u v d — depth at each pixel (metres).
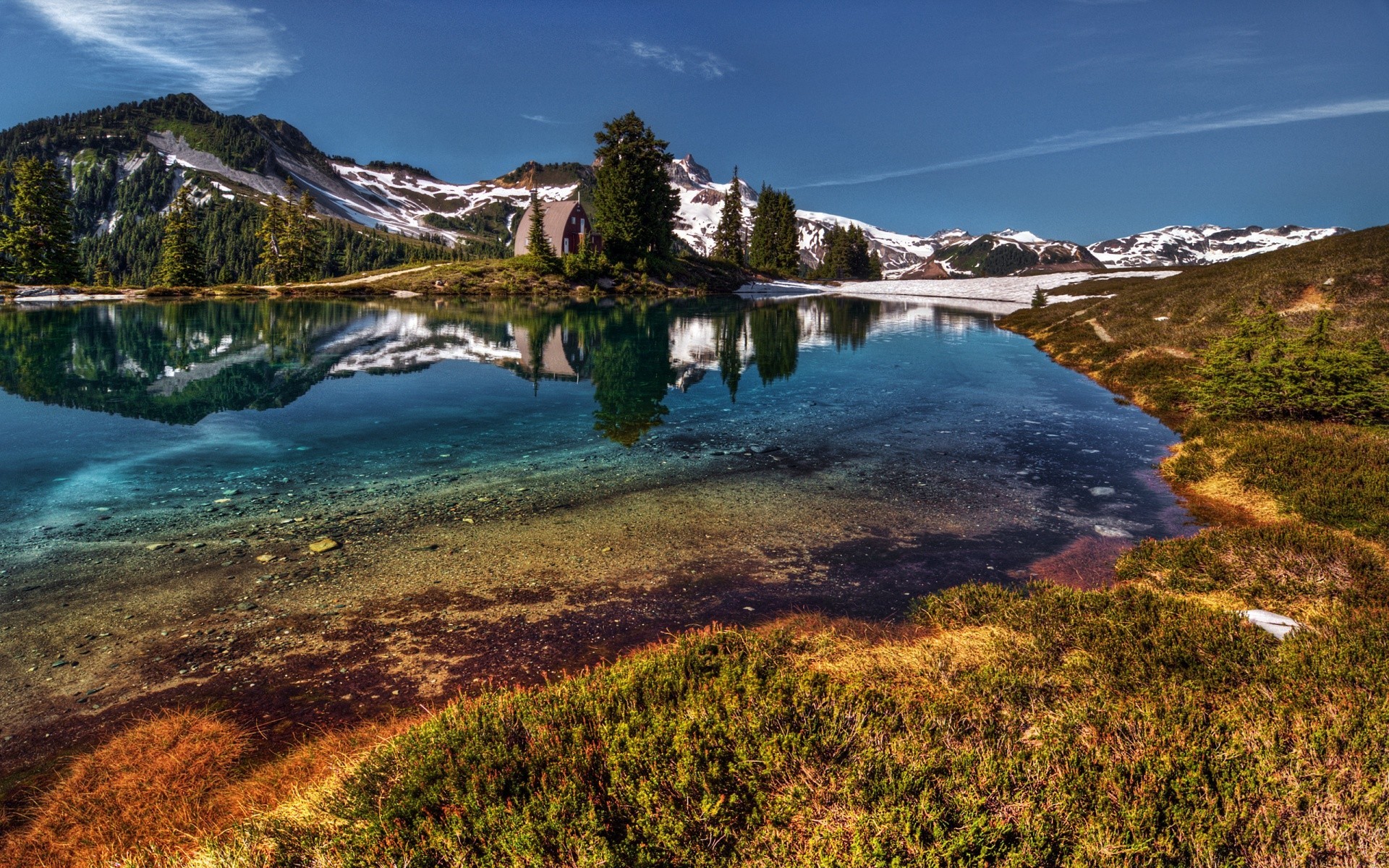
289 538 9.32
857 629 7.19
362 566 8.47
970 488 12.08
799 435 15.77
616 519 10.32
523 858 3.52
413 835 3.75
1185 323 27.73
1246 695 5.16
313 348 29.89
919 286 107.31
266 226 100.19
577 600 7.71
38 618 7.09
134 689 5.94
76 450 13.62
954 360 28.72
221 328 37.62
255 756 5.12
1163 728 4.63
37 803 4.63
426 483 11.88
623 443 14.86
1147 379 21.25
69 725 5.44
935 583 8.38
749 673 5.39
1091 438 15.74
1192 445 14.12
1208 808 3.83
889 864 3.44
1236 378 15.73
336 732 5.37
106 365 24.23
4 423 15.73
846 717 4.72
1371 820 3.67
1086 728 4.80
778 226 130.12
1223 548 8.54
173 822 4.43
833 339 36.78
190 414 17.06
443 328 39.94
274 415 17.11
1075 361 27.64
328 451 13.87
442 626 7.09
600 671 5.65
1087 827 3.69
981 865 3.49
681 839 3.73
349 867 3.59
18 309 49.31
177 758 5.03
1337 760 4.18
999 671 5.79
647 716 4.75
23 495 10.90
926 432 16.20
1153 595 7.31
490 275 81.81
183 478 11.95
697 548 9.27
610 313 53.25
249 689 5.96
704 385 22.45
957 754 4.35
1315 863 3.51
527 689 5.85
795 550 9.31
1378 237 30.25
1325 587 7.33
